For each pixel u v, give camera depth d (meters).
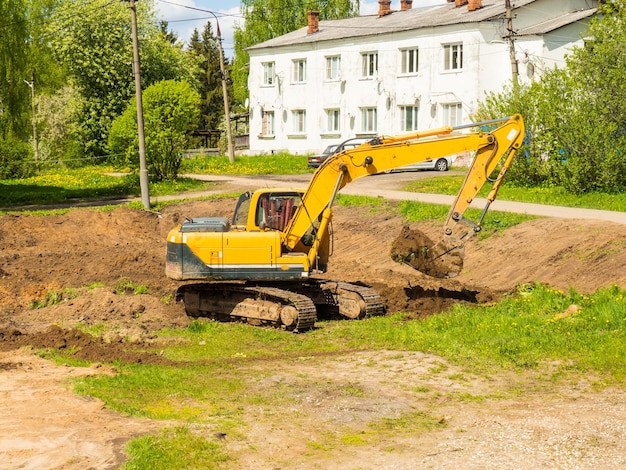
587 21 41.97
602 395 10.41
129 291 18.56
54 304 17.52
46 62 59.91
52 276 20.66
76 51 58.16
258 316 15.42
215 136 71.12
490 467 8.09
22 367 12.16
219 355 13.34
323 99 52.94
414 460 8.37
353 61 50.81
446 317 14.80
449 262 15.61
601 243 18.94
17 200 37.84
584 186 28.33
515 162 30.78
